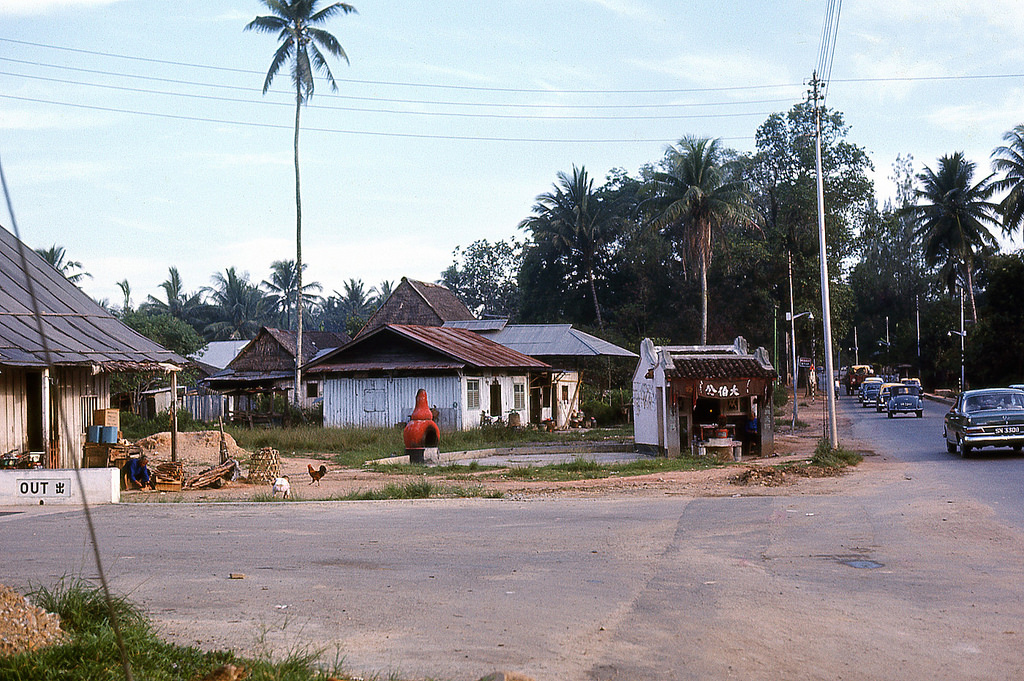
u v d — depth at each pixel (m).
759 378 27.69
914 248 103.81
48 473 17.16
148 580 9.31
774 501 16.11
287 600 8.38
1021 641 6.92
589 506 16.09
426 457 27.81
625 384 63.62
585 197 79.06
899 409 51.84
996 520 12.98
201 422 47.78
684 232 58.50
